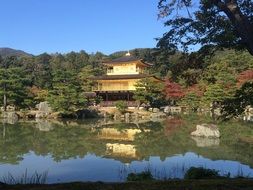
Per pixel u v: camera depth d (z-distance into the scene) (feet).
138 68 271.08
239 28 30.09
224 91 190.19
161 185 30.17
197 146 101.55
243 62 222.89
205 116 213.87
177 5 35.73
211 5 33.78
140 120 201.87
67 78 224.94
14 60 382.01
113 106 250.57
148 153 90.43
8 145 102.83
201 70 43.57
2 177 61.52
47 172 66.95
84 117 220.84
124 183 30.58
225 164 74.18
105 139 119.24
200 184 30.66
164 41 36.88
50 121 192.95
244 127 148.15
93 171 67.87
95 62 414.00
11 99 224.94
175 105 278.05
